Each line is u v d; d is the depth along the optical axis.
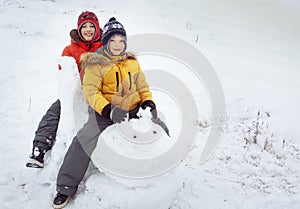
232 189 3.27
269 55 8.43
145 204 2.55
